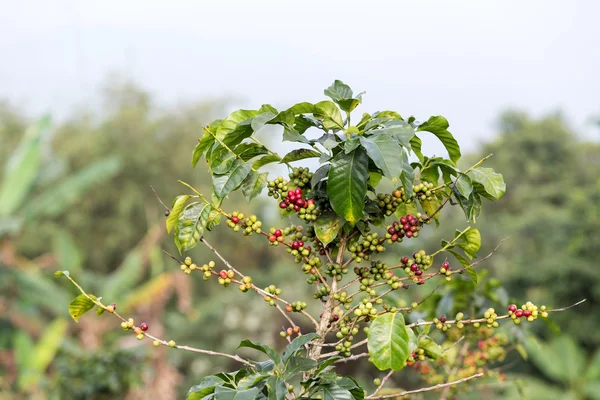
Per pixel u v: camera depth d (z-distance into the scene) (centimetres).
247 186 298
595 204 2023
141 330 280
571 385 1557
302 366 261
